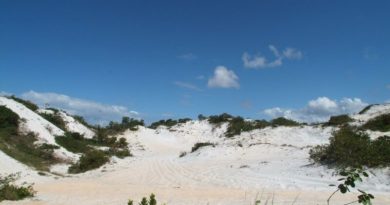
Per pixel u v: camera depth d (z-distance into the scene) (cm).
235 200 1213
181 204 1141
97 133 4941
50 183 1800
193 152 3450
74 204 1159
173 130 5822
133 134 5428
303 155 2528
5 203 1170
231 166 2398
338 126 3569
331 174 1758
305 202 1154
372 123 3150
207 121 6056
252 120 5353
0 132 2817
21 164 2305
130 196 1312
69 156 2927
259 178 1834
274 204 1120
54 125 3900
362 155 1742
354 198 1230
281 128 4056
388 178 1502
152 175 2234
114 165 2764
